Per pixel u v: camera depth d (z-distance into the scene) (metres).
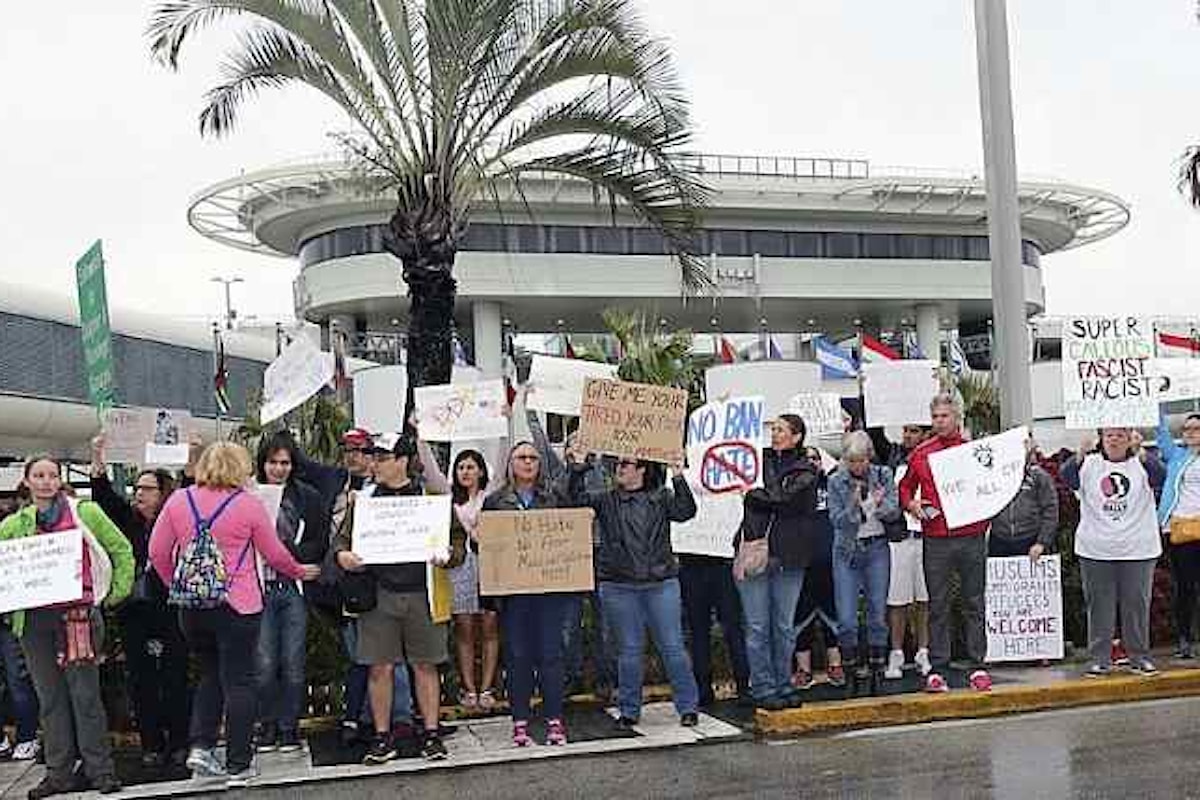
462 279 44.88
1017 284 12.16
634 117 12.01
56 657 7.39
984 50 12.34
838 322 55.78
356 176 15.07
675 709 9.06
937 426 9.28
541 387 9.79
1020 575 9.52
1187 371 9.67
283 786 7.42
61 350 32.62
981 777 6.88
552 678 8.09
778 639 8.52
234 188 42.00
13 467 11.07
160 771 7.98
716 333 57.06
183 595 7.22
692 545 8.89
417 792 7.12
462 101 11.95
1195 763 7.00
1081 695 8.88
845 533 9.00
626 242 46.28
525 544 8.00
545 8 11.66
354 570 7.59
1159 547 9.24
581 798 6.85
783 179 47.03
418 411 8.89
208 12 11.70
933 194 47.66
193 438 9.11
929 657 9.57
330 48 11.81
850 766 7.28
